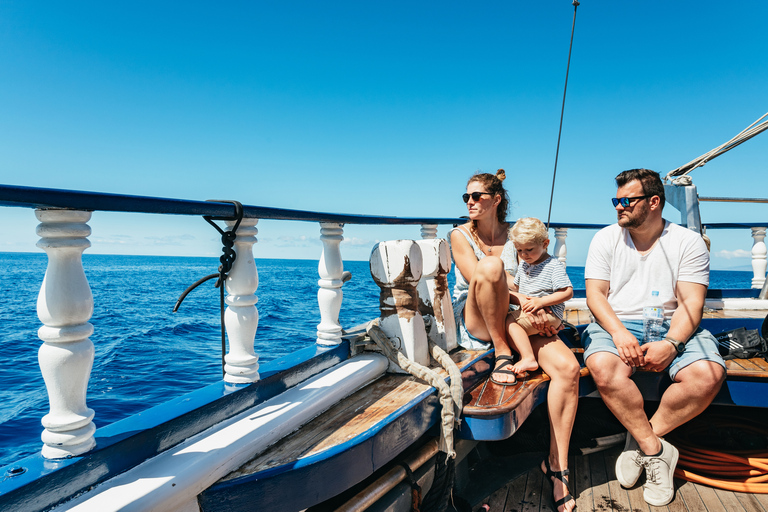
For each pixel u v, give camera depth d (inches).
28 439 190.4
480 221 135.9
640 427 101.2
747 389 104.3
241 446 63.2
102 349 393.1
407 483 87.9
